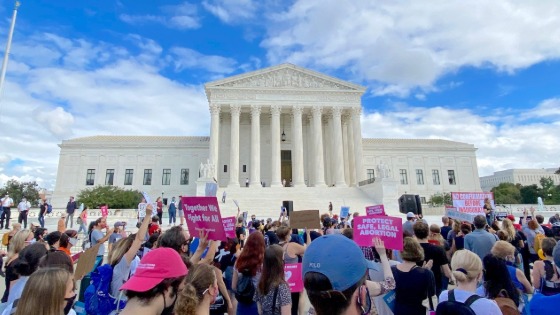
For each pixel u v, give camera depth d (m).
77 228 33.59
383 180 48.91
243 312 6.11
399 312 5.83
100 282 5.82
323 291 2.67
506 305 5.12
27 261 5.98
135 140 74.69
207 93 63.62
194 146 73.38
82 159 71.50
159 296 3.89
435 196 74.12
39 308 3.51
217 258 8.79
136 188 70.94
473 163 80.56
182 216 35.94
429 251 8.25
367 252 8.61
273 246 5.84
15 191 95.44
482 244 9.23
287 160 69.31
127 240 6.55
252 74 62.41
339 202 49.47
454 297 4.54
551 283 6.80
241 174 67.06
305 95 62.03
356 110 62.47
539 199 57.34
